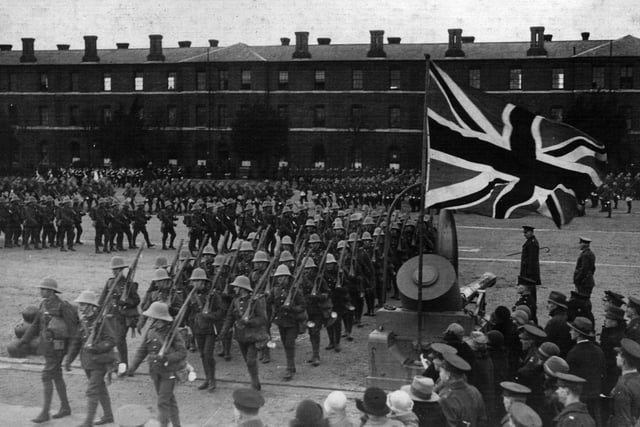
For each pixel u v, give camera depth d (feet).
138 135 242.37
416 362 40.16
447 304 41.37
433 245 75.72
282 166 238.89
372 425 22.97
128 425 21.97
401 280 42.24
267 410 38.83
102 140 242.37
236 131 237.45
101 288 70.18
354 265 58.65
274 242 96.89
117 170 232.73
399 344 41.24
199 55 254.68
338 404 23.90
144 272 80.33
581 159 42.57
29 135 262.67
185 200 149.79
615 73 225.97
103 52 267.59
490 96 43.06
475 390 26.66
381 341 40.78
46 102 262.47
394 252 72.18
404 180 182.50
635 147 223.30
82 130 254.06
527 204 41.96
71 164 250.78
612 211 158.40
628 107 224.53
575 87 228.84
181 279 48.62
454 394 26.08
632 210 160.15
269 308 47.19
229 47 257.55
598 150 42.83
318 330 47.85
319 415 21.66
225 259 46.19
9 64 262.26
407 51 247.09
